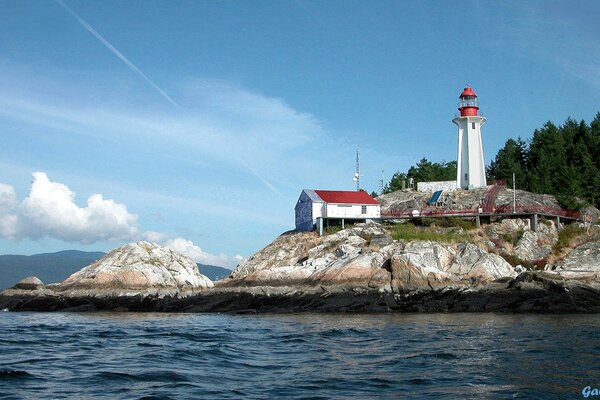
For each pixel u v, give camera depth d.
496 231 80.50
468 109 99.38
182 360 31.20
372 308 64.31
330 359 31.61
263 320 56.81
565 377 26.25
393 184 126.62
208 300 71.94
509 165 108.44
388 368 28.78
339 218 89.06
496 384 24.95
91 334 43.59
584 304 60.75
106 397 22.75
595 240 78.19
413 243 72.00
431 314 61.12
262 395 23.20
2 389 24.09
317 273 71.06
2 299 75.00
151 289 73.00
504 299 62.72
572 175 95.69
